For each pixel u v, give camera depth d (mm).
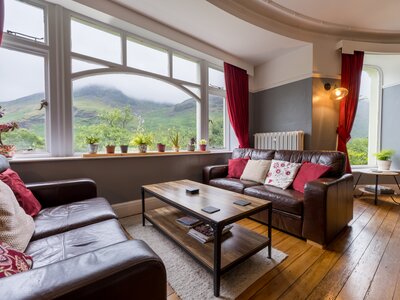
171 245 1838
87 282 549
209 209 1440
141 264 641
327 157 2283
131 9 2461
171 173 3029
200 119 3578
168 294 1264
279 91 3709
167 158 2980
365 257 1627
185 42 2986
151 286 662
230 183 2643
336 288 1295
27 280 538
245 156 3182
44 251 1022
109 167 2473
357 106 3494
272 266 1520
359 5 2654
